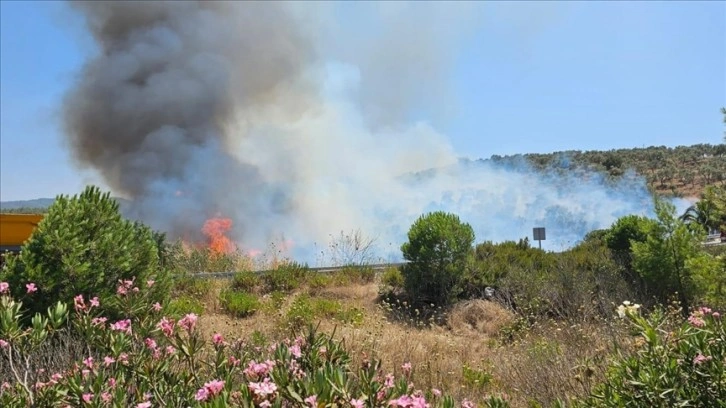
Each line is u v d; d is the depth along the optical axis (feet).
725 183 19.24
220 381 6.81
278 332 25.85
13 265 17.22
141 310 13.08
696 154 303.27
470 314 33.06
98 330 10.45
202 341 9.96
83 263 17.74
